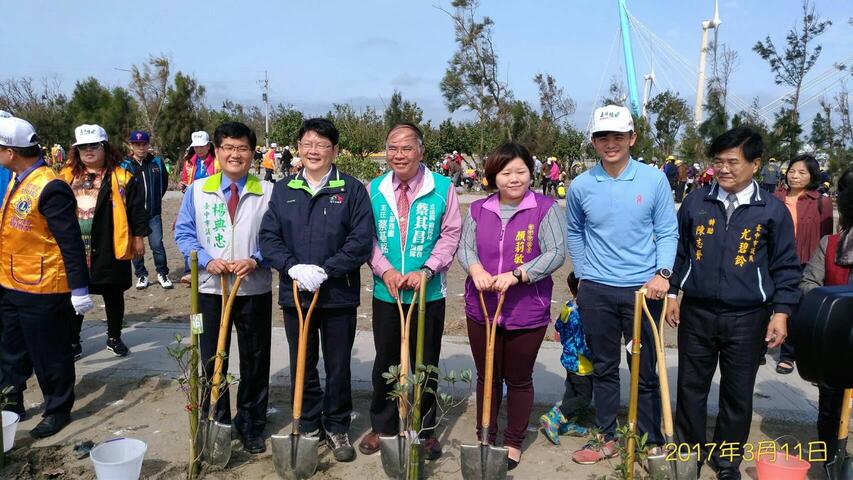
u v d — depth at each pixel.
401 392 3.22
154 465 3.61
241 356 3.75
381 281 3.59
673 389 4.70
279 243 3.51
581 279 3.72
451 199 3.61
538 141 28.16
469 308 3.61
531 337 3.49
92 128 4.88
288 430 4.12
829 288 2.68
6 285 3.85
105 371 4.89
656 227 3.55
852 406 4.20
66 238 3.76
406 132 3.41
